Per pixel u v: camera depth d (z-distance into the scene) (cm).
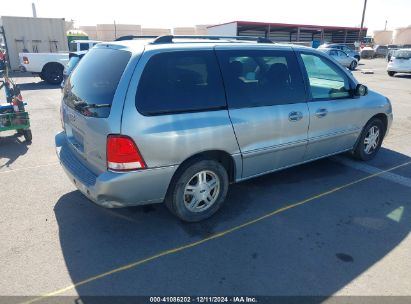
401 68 1823
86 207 390
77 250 314
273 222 364
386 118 541
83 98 331
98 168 317
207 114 332
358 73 2053
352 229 353
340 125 468
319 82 438
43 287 269
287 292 267
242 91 360
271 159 401
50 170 502
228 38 412
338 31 4462
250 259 304
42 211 381
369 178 479
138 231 344
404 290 271
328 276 284
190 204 352
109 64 325
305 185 454
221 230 348
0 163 530
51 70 1477
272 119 381
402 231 352
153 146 301
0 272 284
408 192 439
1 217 368
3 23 1852
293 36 4238
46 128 739
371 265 299
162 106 307
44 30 1947
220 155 361
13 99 626
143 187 310
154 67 307
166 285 272
